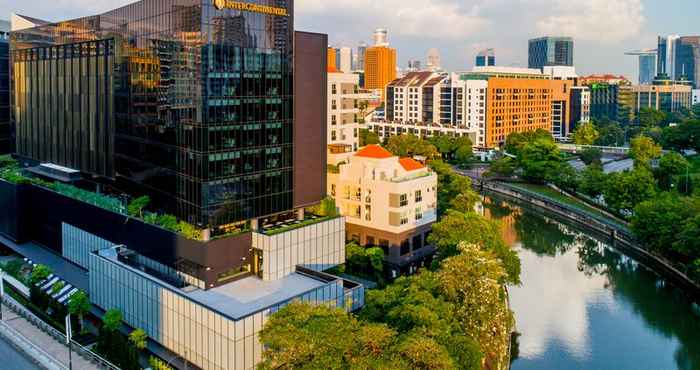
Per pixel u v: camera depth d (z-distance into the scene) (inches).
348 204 5605.3
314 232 4205.2
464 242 3922.2
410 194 5374.0
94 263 4156.0
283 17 4143.7
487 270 3538.4
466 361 2773.1
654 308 4832.7
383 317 3159.5
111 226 4512.8
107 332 3484.3
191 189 3870.6
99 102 5068.9
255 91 4010.8
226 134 3860.7
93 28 5032.0
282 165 4254.4
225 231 3939.5
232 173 3922.2
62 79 5620.1
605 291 5216.5
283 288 3735.2
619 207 7037.4
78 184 5536.4
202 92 3705.7
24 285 4643.2
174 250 3887.8
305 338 2628.0
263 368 2711.6
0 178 5792.3
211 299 3535.9
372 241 5457.7
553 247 6609.3
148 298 3686.0
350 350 2596.0
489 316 3358.8
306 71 4370.1
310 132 4453.7
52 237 5359.3
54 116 5831.7
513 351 4042.8
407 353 2488.9
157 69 4153.5
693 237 4975.4
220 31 3762.3
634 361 3927.2
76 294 3831.2
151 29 4192.9
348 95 7012.8
